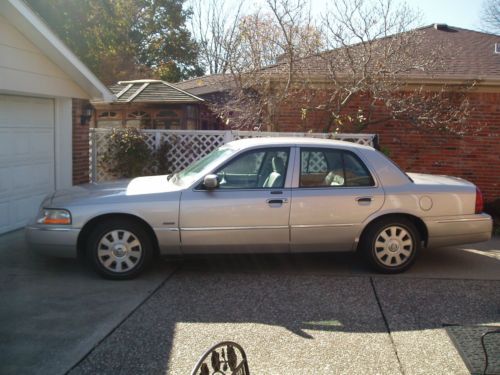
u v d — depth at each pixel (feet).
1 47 24.39
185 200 19.94
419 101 35.17
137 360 13.33
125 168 34.86
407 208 20.76
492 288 19.29
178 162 35.22
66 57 27.94
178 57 107.24
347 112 37.01
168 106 52.47
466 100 35.60
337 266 22.21
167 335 14.85
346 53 34.73
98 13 83.25
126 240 19.93
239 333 15.05
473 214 21.27
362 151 21.25
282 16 37.40
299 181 20.54
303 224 20.30
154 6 105.70
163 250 20.16
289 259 23.22
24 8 24.04
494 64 38.52
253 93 38.65
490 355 13.55
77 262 22.27
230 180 20.52
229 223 20.03
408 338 14.82
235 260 23.03
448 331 15.23
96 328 15.26
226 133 34.55
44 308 16.85
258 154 20.83
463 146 37.19
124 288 18.99
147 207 19.79
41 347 13.98
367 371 12.92
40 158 29.84
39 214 20.39
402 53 34.81
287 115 37.52
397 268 20.94
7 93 26.53
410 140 37.52
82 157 33.60
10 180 27.17
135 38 102.73
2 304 17.20
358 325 15.71
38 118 29.53
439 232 21.07
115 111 53.26
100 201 19.89
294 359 13.51
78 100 32.63
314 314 16.56
